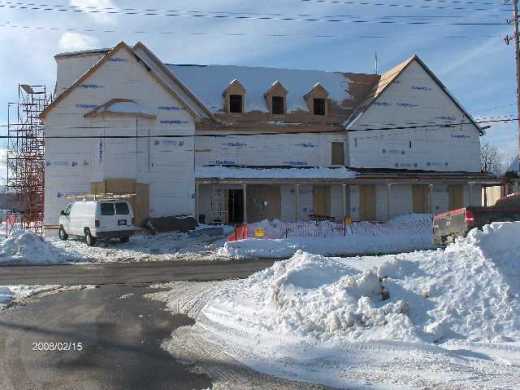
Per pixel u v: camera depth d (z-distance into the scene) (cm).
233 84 3597
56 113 3055
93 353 794
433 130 3800
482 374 621
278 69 4044
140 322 1002
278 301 973
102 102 3102
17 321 1018
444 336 767
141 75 3148
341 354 726
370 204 3662
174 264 2012
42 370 714
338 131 3638
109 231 2503
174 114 3181
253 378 669
